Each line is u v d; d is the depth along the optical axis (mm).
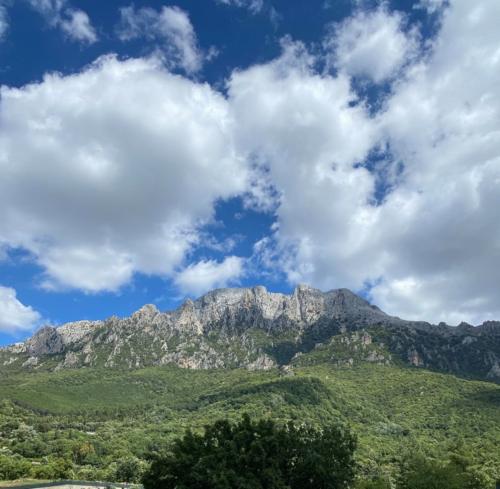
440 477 79000
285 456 51469
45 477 138875
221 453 49906
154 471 50875
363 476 120562
